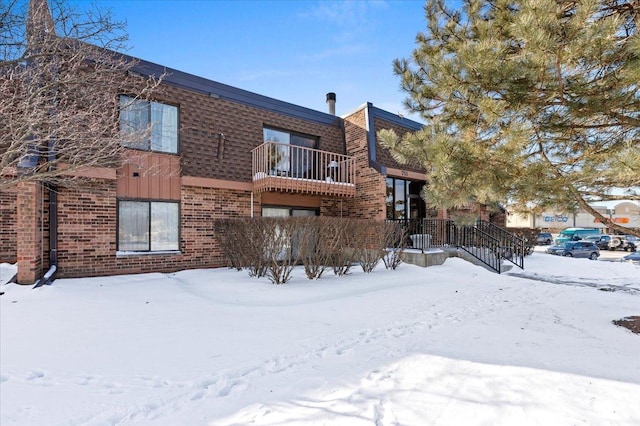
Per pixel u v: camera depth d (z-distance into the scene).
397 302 6.17
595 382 3.07
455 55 4.43
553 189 4.14
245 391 2.98
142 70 8.86
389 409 2.65
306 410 2.65
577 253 17.97
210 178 9.82
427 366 3.46
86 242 8.02
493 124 4.28
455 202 4.62
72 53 5.61
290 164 10.55
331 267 8.84
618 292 7.84
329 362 3.59
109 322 4.77
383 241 9.17
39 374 3.24
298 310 5.58
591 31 3.17
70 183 6.73
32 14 5.48
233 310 5.52
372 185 11.81
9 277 6.89
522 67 3.58
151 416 2.61
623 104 3.56
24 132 5.02
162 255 9.02
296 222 7.53
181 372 3.32
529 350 3.90
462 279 8.76
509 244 13.16
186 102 9.62
